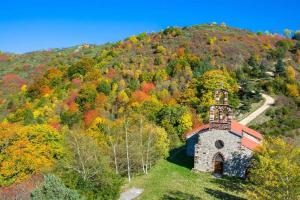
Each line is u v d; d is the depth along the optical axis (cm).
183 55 11562
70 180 3875
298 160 3984
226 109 5050
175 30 14625
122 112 8525
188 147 6050
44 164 4634
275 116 8281
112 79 10456
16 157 4606
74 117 8694
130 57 12400
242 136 4991
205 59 11350
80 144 4416
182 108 7525
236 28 16250
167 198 4175
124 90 9512
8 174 4484
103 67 11762
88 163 4138
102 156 4456
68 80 11288
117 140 5347
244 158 4903
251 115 8544
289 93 9606
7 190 4000
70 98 9869
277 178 3075
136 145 5256
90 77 10806
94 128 7225
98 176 4047
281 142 4234
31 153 4762
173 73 10512
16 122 8950
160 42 13750
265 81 10225
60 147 5038
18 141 4881
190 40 13550
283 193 2956
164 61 11456
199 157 5166
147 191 4384
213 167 5100
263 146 4416
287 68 11162
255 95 9250
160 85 9906
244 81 9925
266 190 3128
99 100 9262
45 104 9850
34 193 2722
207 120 7744
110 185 4053
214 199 4188
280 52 12525
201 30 14950
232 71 10675
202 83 9050
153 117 7631
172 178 4888
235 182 4750
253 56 11731
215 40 13325
